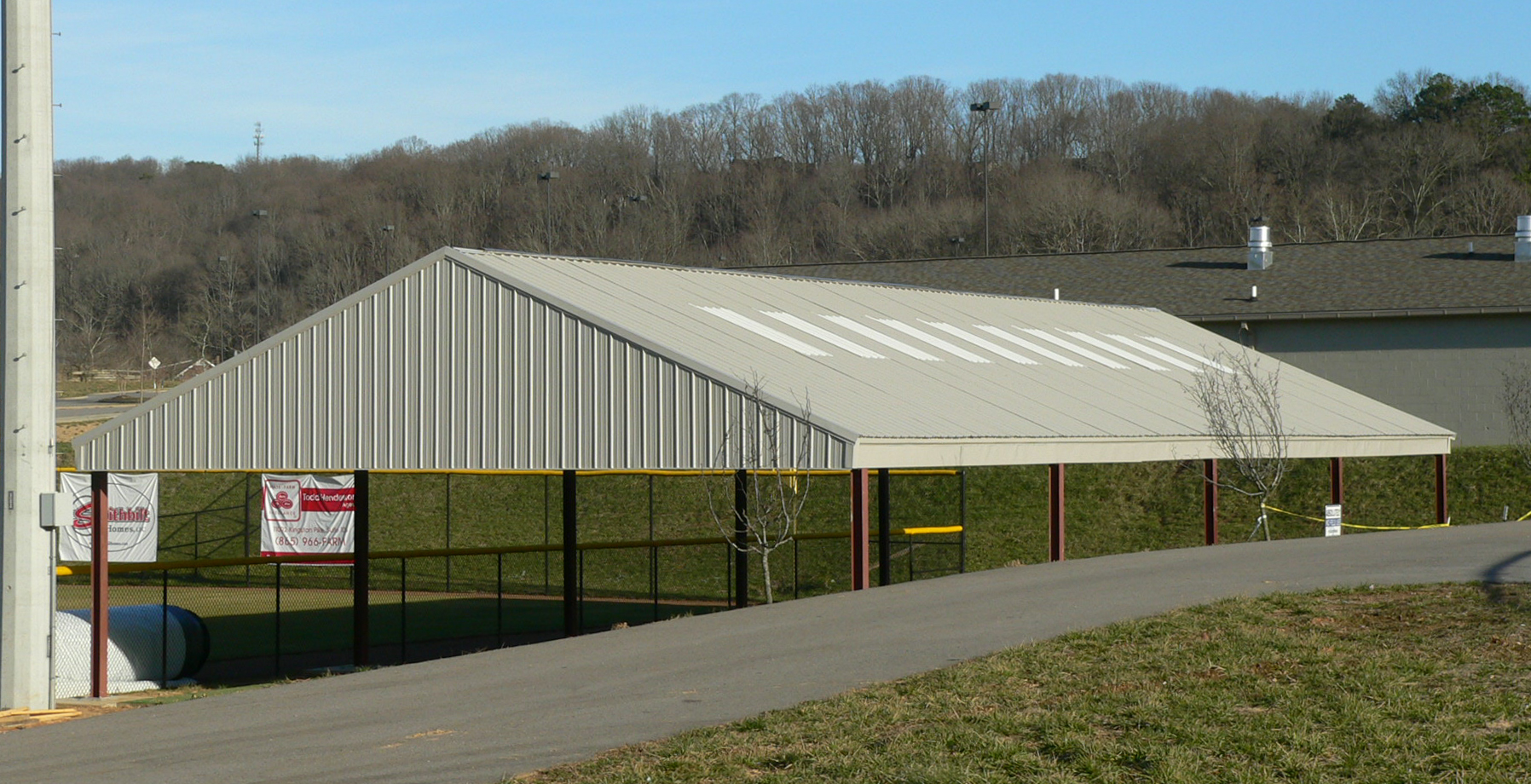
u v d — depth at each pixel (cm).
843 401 1819
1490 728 865
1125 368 2723
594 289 2088
